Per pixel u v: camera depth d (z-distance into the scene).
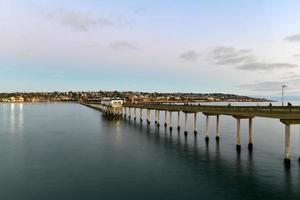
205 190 29.94
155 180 33.12
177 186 31.12
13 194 28.86
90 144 56.59
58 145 55.44
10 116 142.25
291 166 38.44
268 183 31.97
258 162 40.84
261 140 61.59
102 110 179.25
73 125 94.88
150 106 92.81
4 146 54.34
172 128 85.25
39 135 70.00
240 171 36.53
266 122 117.25
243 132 77.00
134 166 39.22
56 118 127.62
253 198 27.83
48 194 28.83
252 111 44.88
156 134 71.12
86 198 27.80
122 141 60.28
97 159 43.25
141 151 49.38
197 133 73.38
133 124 97.12
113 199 27.58
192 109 65.31
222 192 29.41
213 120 127.62
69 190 29.89
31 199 27.61
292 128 90.25
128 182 32.41
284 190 29.88
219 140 60.94
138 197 28.05
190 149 51.00
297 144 56.25
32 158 43.88
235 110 49.66
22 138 64.88
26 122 107.69
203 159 43.09
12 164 40.22
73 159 43.25
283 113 38.00
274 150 49.47
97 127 88.12
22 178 33.81
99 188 30.52
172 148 52.00
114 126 90.75
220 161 41.75
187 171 36.69
